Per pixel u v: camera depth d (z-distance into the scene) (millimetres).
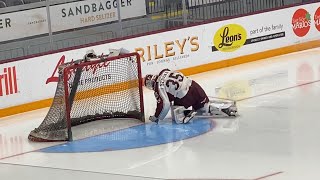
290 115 13789
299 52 19703
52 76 15945
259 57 19141
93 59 13766
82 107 14195
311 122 13242
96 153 12312
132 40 17125
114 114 14508
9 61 15336
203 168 11102
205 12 18516
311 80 16453
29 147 12969
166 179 10680
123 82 14336
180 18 18219
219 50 18484
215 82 17031
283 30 19516
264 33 19203
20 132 14070
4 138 13719
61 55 16047
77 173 11273
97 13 17500
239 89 16109
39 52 16781
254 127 13164
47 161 12062
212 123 13641
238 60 18797
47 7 16578
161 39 17594
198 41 18172
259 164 11125
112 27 17562
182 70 17922
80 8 17250
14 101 15453
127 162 11672
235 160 11398
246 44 18922
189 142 12555
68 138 13164
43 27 16828
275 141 12250
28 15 16594
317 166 10859
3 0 16750
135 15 17906
